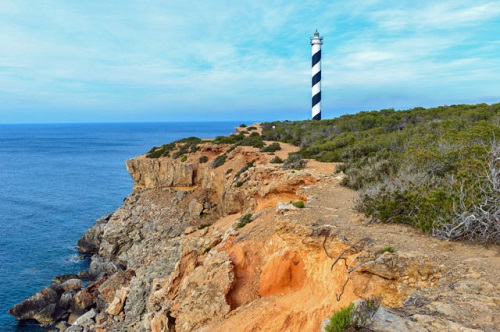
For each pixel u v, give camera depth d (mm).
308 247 13969
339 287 12086
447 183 14406
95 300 36000
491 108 42219
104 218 55844
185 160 58531
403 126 48312
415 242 11438
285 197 28125
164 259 34781
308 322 12977
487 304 7164
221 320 18016
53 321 34531
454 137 23906
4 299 37531
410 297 8156
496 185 11734
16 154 186750
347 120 56625
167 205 53406
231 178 44781
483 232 10875
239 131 81750
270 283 18312
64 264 47250
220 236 29969
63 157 173625
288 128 63844
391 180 17938
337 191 22172
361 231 13000
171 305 22266
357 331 6395
